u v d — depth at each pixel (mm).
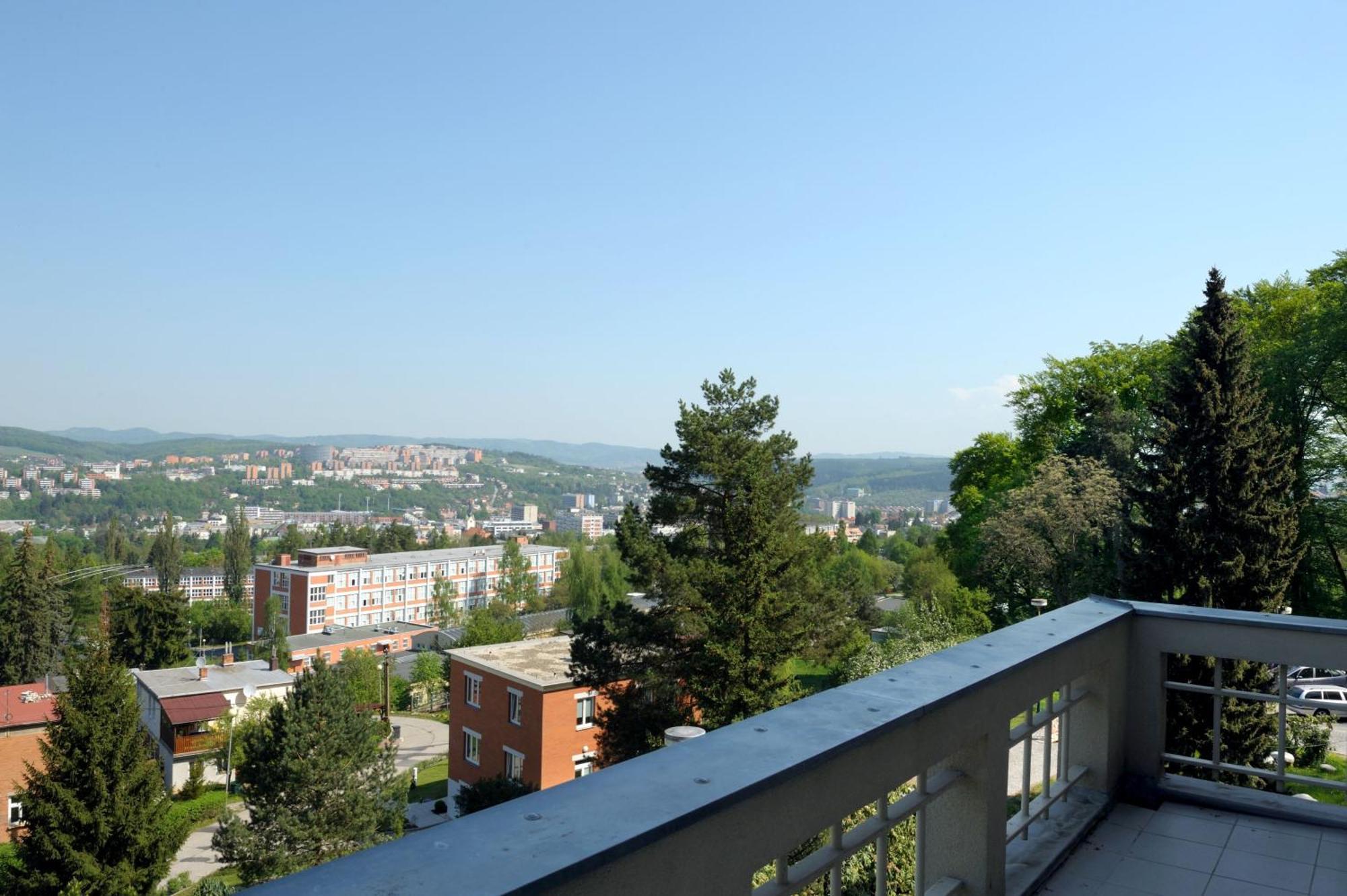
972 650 2672
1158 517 20344
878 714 1866
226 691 43938
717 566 19922
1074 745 3590
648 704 21031
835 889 1751
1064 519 29031
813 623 20672
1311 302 25656
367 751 26391
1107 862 3041
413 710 54594
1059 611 3541
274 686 47000
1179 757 3641
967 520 36562
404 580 100000
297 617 91250
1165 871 2971
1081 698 3434
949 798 2447
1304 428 24219
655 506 22500
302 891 918
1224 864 3031
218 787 39156
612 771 1416
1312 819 3352
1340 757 17969
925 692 2084
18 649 66000
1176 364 23500
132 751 23438
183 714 39781
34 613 66750
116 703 23469
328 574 92188
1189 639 3588
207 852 30188
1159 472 20438
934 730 2082
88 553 149625
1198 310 21188
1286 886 2867
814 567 22438
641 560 21078
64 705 22969
